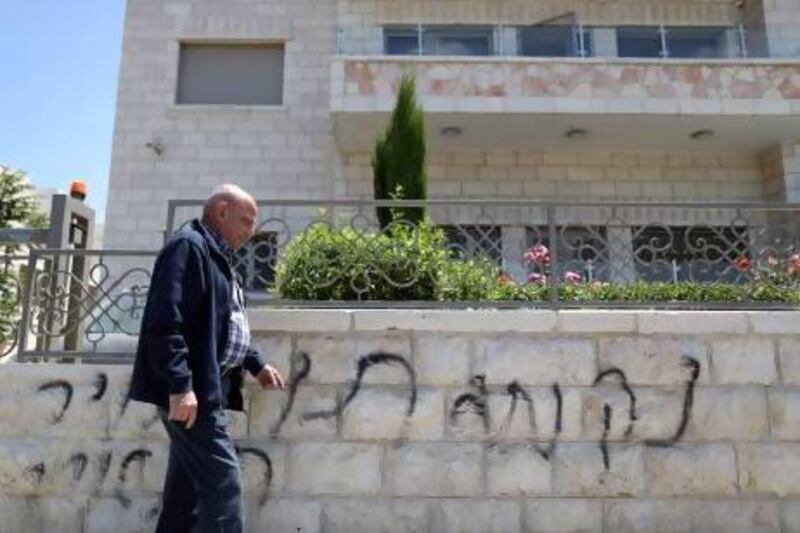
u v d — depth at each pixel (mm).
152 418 4238
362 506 4117
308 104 15273
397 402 4207
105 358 4418
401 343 4273
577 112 12375
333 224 5305
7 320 4746
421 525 4109
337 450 4168
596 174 14000
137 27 15641
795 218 4898
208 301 3342
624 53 13586
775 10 13828
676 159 14141
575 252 5102
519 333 4293
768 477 4191
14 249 5016
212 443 3246
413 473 4148
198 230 3490
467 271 4891
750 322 4336
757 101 12445
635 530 4125
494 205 4633
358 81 12461
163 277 3225
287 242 4746
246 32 15672
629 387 4254
